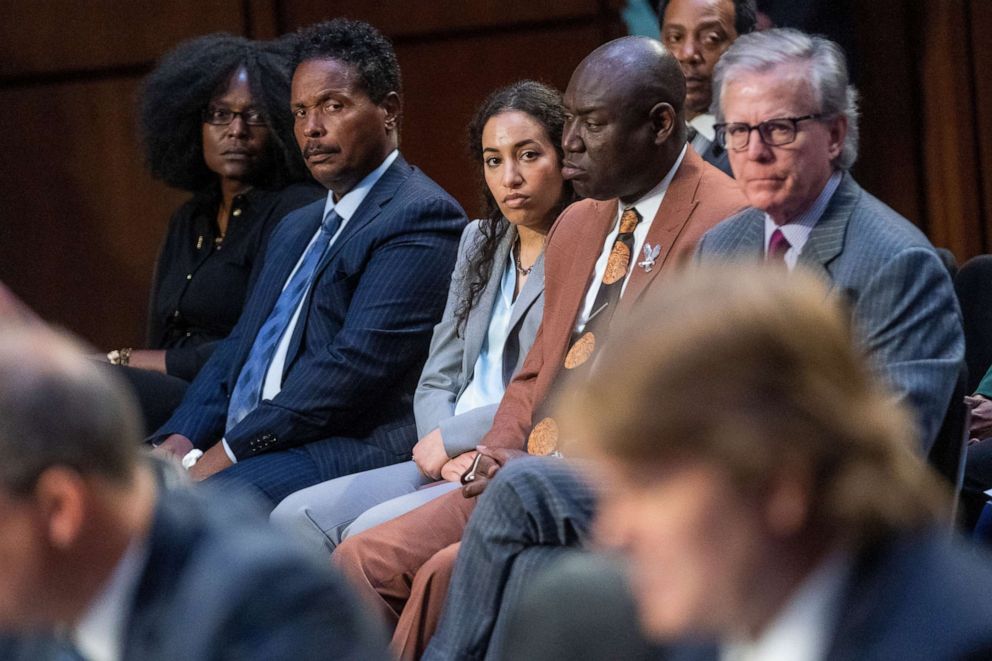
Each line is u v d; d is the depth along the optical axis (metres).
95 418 3.68
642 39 8.60
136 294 16.94
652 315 2.98
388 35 16.02
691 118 11.22
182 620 3.77
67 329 17.11
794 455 2.88
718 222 8.23
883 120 14.04
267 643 3.74
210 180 13.38
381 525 8.55
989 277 9.87
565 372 8.52
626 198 8.65
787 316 2.91
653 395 2.90
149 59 16.58
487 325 9.71
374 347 10.15
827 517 2.95
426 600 7.89
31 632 3.95
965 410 7.04
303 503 9.41
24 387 3.62
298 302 10.84
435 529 8.47
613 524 3.02
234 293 12.49
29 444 3.59
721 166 10.79
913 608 2.96
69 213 16.98
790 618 3.01
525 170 9.39
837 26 13.66
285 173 12.84
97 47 16.70
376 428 10.34
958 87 13.74
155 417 11.68
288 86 12.73
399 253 10.36
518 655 4.69
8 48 16.91
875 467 2.94
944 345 6.92
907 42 13.95
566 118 8.64
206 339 12.62
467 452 9.05
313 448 10.16
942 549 3.06
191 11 16.39
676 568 2.97
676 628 3.00
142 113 13.32
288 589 3.80
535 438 8.45
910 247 7.00
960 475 7.04
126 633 3.80
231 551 3.86
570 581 4.65
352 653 3.82
